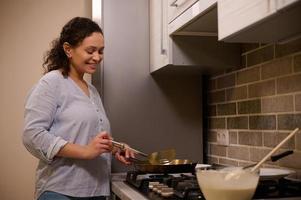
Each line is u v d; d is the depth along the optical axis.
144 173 1.86
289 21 1.18
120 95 2.24
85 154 1.47
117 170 2.21
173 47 2.00
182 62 2.01
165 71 2.22
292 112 1.59
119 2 2.25
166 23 2.03
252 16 1.18
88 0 2.68
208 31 1.94
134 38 2.27
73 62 1.63
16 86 2.67
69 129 1.53
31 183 2.66
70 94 1.56
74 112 1.54
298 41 1.56
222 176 1.05
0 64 2.67
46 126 1.49
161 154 1.93
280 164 1.66
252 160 1.89
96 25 1.64
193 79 2.37
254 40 1.46
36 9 2.69
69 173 1.53
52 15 2.69
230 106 2.12
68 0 2.70
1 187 2.66
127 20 2.26
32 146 1.48
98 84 2.19
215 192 1.07
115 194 1.84
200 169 1.15
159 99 2.30
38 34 2.69
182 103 2.34
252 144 1.89
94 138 1.54
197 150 2.35
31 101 1.51
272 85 1.74
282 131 1.66
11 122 2.67
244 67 2.00
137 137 2.25
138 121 2.26
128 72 2.25
